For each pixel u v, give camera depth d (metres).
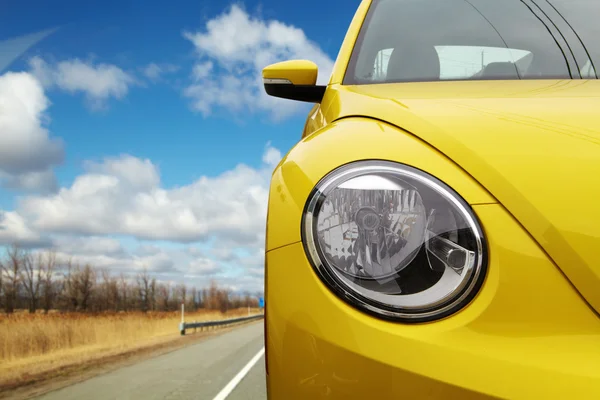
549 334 0.79
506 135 0.98
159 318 24.00
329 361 0.83
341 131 1.14
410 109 1.14
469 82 1.58
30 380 7.50
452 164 0.95
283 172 1.11
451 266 0.85
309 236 0.93
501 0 2.12
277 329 0.90
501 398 0.74
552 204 0.85
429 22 2.04
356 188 0.94
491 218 0.86
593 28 1.89
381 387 0.79
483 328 0.80
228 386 5.77
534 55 1.82
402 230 0.89
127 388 5.91
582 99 1.16
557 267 0.82
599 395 0.72
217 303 89.94
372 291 0.85
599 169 0.89
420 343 0.80
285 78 1.97
